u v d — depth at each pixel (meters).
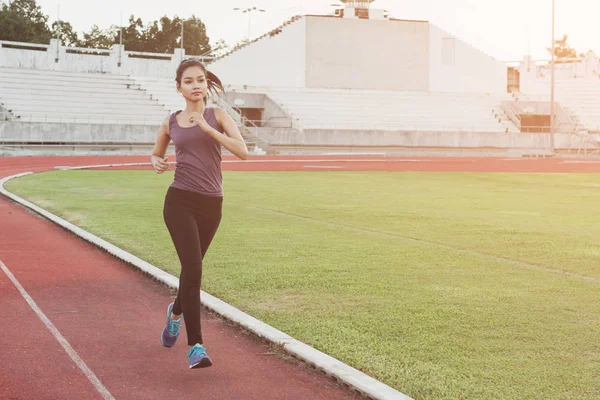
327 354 5.43
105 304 7.23
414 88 66.19
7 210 15.77
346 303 7.16
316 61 63.69
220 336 6.03
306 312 6.77
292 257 9.87
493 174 31.39
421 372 5.00
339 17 63.81
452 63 67.38
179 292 5.34
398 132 55.81
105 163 36.59
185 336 6.09
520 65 70.75
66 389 4.70
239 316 6.46
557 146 59.44
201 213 5.11
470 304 7.16
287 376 5.01
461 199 19.25
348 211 15.90
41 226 13.20
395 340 5.83
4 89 49.97
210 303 7.00
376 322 6.41
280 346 5.62
